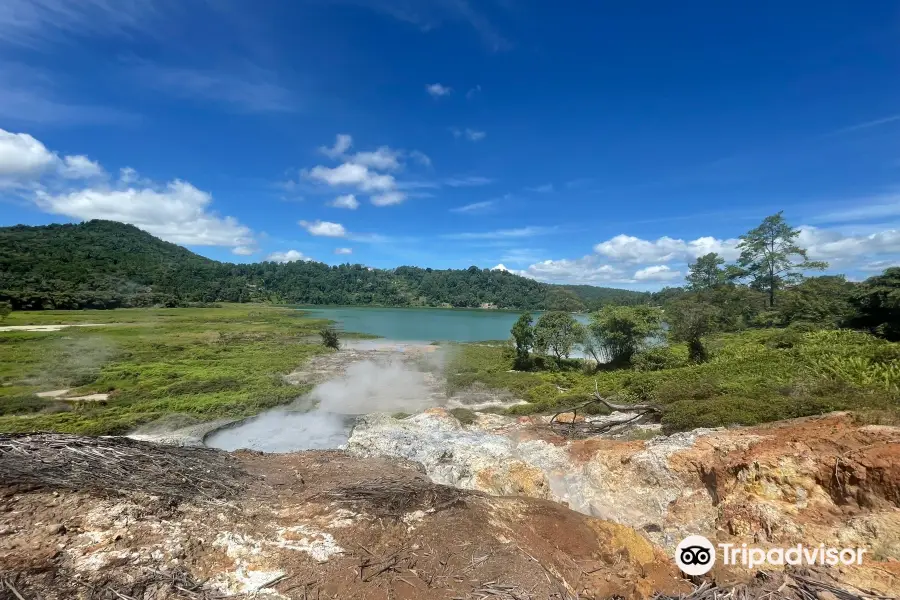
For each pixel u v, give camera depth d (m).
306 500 7.49
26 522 5.24
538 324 42.56
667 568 7.57
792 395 16.36
